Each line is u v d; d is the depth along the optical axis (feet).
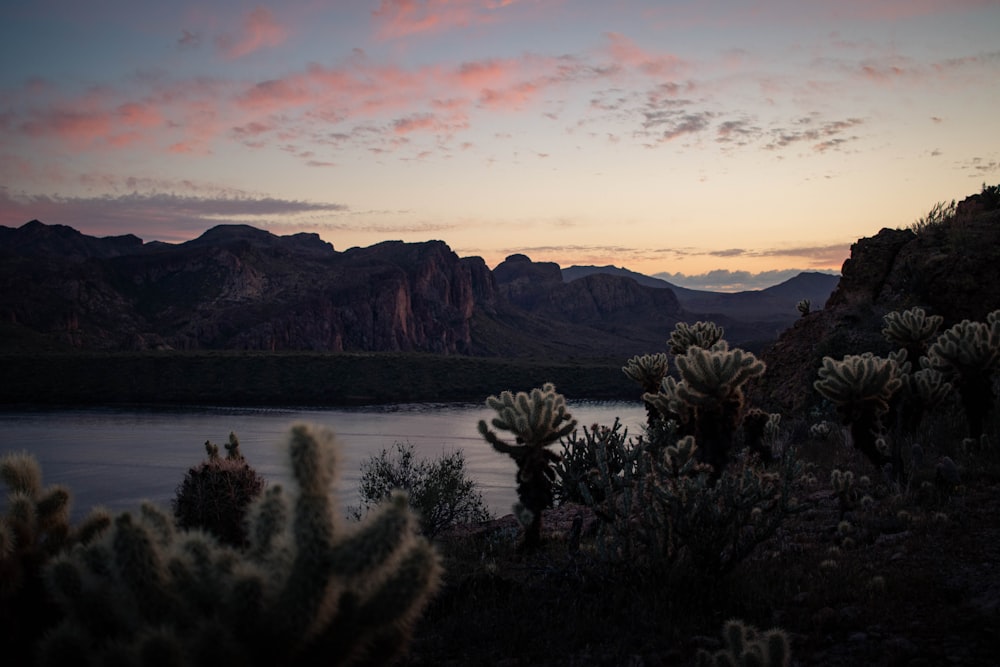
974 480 30.12
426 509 36.19
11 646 10.89
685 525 20.13
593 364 484.33
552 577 22.31
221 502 23.32
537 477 28.81
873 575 20.33
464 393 383.45
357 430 204.74
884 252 74.28
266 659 9.33
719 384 31.63
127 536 9.43
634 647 17.29
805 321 72.38
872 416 35.09
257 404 331.36
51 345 607.78
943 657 14.97
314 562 9.36
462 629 18.99
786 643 13.08
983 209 76.48
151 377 367.25
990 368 36.55
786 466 20.77
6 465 12.68
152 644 8.75
